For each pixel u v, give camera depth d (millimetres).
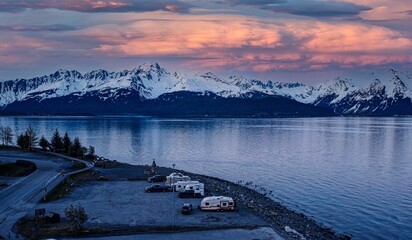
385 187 114438
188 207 76875
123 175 117625
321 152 191375
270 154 183625
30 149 171125
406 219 85125
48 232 65062
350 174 134375
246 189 109375
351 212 89938
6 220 70562
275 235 66438
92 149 156250
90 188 99125
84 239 63344
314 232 73750
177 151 193125
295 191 109562
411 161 163250
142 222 71562
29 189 93625
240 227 69750
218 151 193500
